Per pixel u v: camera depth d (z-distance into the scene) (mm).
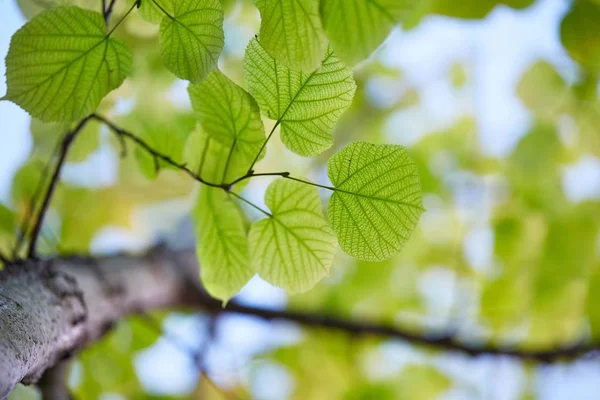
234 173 750
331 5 642
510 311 1546
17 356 672
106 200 1295
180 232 1391
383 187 703
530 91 1336
